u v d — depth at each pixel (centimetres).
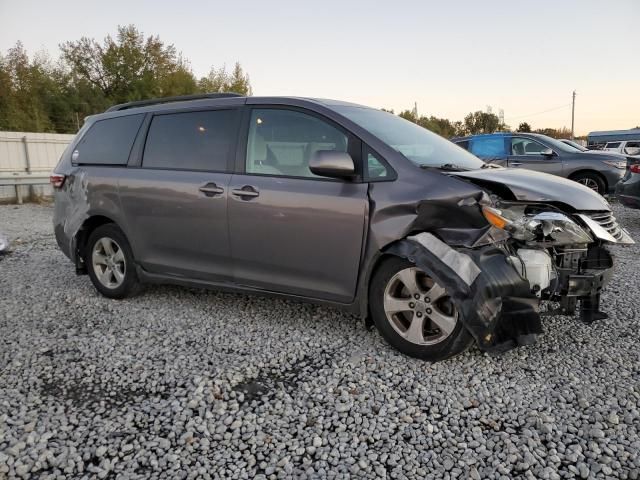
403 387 308
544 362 339
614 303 454
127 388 313
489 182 344
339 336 384
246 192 386
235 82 4909
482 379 317
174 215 427
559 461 241
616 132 3784
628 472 232
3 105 3769
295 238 368
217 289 423
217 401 295
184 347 371
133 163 460
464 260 307
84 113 4059
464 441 257
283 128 389
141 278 465
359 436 263
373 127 375
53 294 506
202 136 426
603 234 350
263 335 389
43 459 244
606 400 293
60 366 343
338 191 352
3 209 1245
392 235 329
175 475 234
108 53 4322
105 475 235
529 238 328
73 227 498
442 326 325
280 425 272
